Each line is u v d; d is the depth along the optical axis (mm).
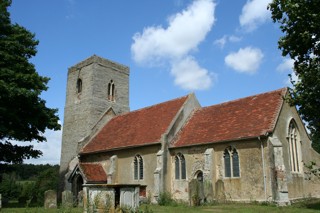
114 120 39062
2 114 24406
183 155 27891
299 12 13758
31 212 19250
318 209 18766
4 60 25500
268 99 26781
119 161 31984
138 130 32688
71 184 31656
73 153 38781
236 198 23828
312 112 14062
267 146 22906
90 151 34781
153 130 30828
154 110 34750
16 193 47062
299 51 14539
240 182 23844
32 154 28609
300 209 18844
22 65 26406
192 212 18609
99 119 39031
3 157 27703
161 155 27844
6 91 23625
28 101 25828
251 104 27609
